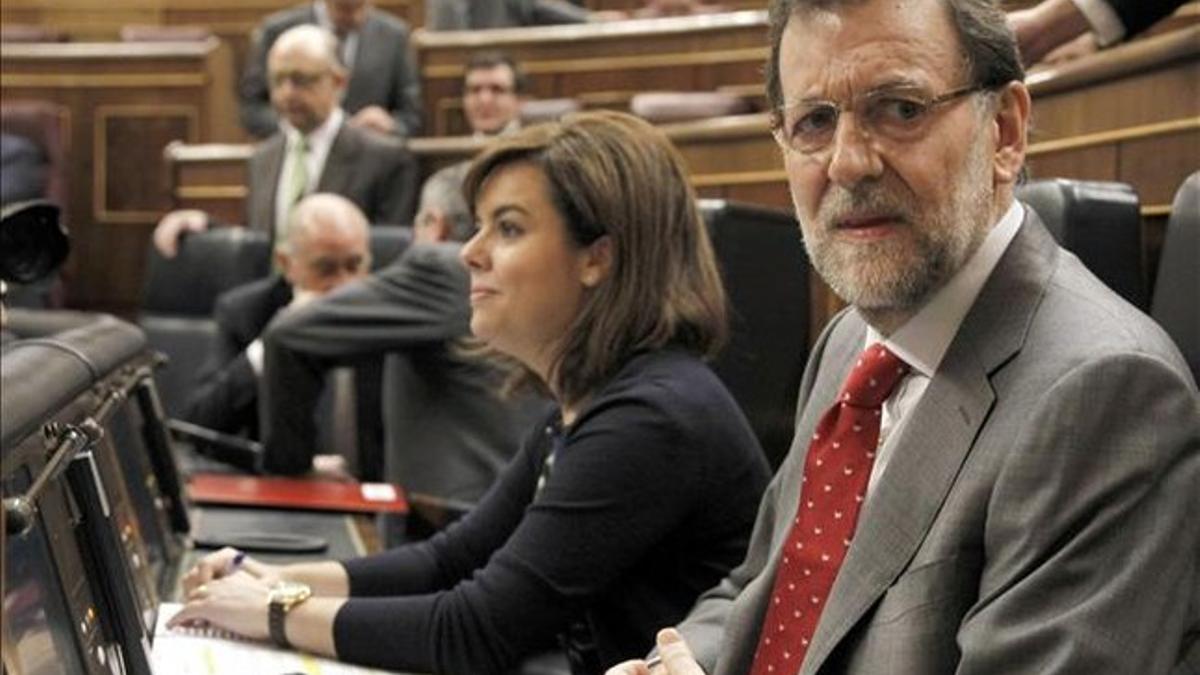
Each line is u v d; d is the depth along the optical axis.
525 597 1.36
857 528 1.04
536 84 4.62
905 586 0.96
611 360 1.46
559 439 1.48
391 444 2.37
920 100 0.99
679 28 4.43
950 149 0.99
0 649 0.74
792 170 1.03
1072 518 0.89
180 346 3.56
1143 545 0.87
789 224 1.96
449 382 2.29
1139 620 0.86
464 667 1.36
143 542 1.50
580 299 1.47
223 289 3.58
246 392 2.86
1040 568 0.89
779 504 1.21
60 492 1.00
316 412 2.62
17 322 1.84
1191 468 0.89
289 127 3.98
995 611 0.90
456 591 1.38
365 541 1.92
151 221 4.68
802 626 1.06
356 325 2.30
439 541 1.61
